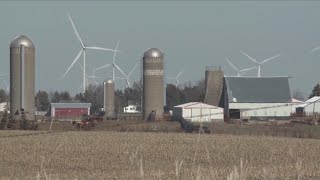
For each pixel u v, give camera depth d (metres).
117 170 106.94
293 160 114.25
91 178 90.38
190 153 136.88
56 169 109.88
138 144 161.50
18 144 159.25
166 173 86.88
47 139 175.25
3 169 109.06
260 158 122.81
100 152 141.75
